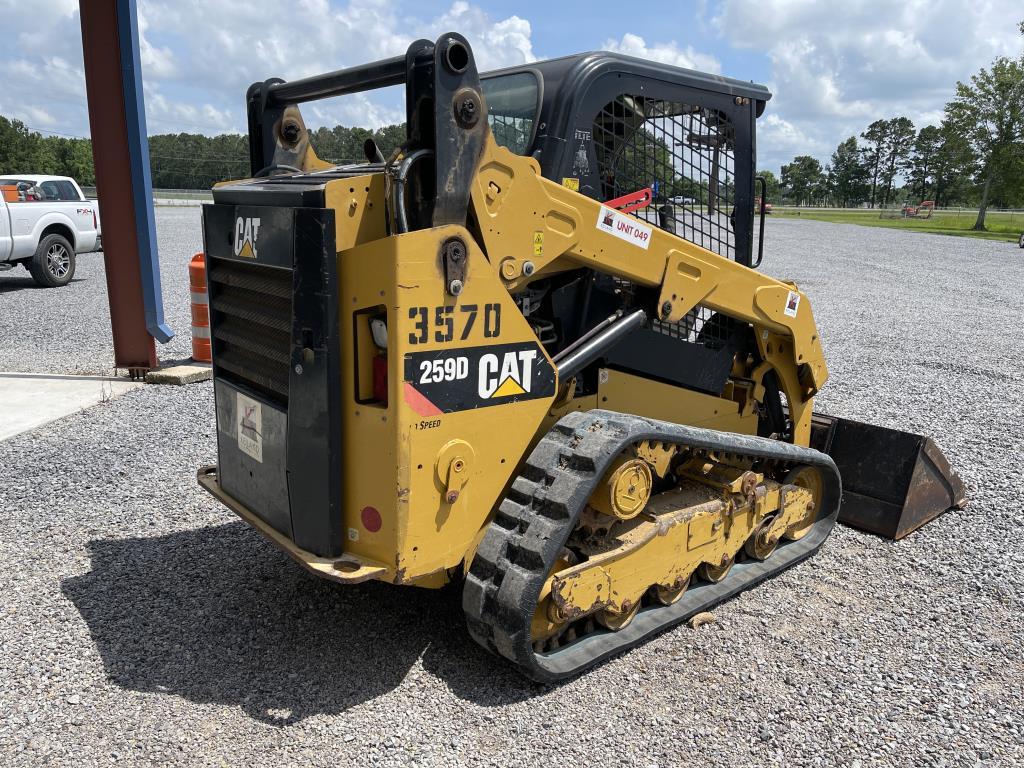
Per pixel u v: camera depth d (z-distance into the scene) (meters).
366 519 2.74
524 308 3.20
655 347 3.70
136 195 6.96
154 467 5.18
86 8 6.59
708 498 3.54
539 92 3.25
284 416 2.87
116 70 6.72
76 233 13.47
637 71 3.35
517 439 2.97
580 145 3.22
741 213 3.94
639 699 2.90
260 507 3.14
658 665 3.14
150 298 7.23
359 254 2.57
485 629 2.86
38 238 12.69
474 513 2.90
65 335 9.29
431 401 2.64
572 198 2.96
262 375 3.03
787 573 4.02
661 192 3.59
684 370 3.85
